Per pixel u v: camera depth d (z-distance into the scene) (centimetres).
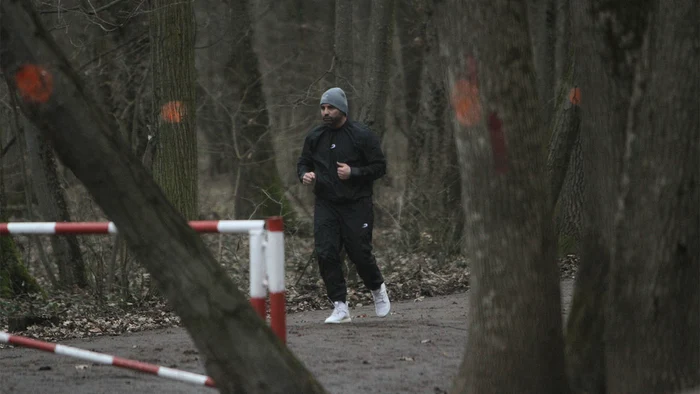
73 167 617
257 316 646
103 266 2070
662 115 715
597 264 826
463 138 760
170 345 1314
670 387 723
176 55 2077
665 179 715
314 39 4269
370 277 1534
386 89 2539
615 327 745
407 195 2970
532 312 753
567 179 2512
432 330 1384
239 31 3550
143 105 2852
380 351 1197
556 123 2461
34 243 2841
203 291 626
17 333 1612
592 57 802
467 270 2458
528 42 751
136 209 618
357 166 1489
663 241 718
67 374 1097
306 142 1510
